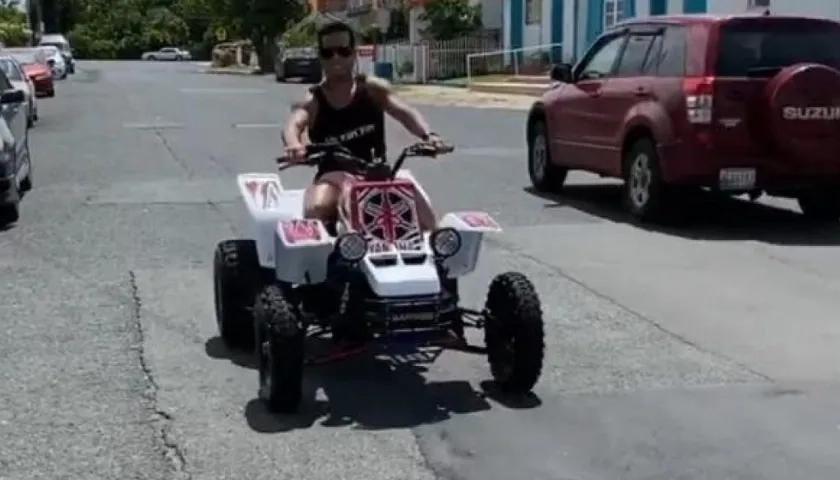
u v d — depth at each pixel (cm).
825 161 1143
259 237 699
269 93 3706
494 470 564
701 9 2736
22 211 1309
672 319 842
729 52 1146
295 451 589
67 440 606
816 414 642
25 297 909
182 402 663
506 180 1555
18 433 616
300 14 5950
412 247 641
